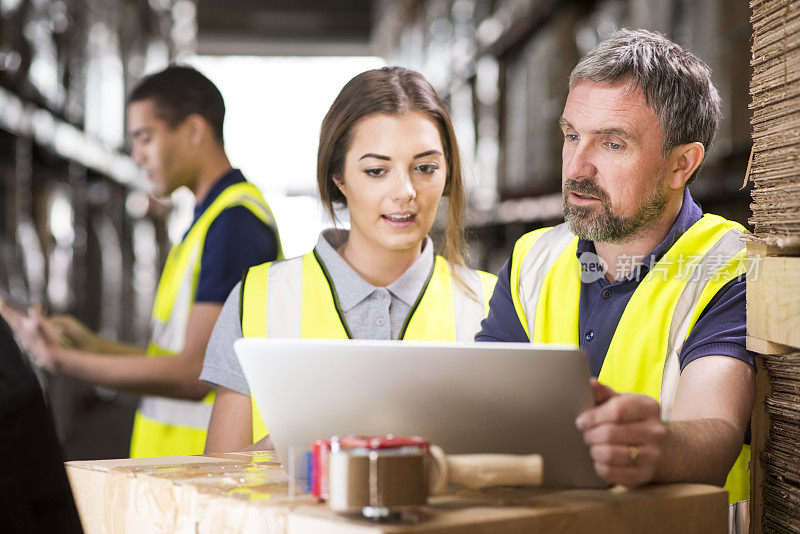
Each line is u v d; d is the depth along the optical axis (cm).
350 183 158
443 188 161
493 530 80
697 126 136
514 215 687
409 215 156
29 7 429
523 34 684
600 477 95
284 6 1925
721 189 347
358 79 158
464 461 87
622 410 92
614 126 132
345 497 78
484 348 91
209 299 230
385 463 77
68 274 567
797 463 113
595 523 86
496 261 770
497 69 790
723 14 347
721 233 138
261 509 84
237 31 1953
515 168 711
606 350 142
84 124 580
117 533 103
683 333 134
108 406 830
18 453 97
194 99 253
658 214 137
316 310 163
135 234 890
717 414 116
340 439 83
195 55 1919
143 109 251
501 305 158
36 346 232
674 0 392
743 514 128
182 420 236
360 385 94
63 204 568
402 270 167
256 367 96
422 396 94
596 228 137
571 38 595
